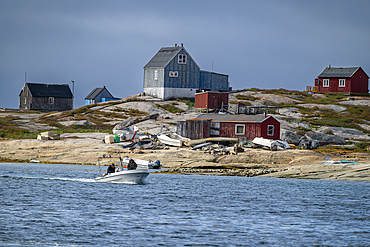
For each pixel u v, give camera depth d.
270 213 46.16
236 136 106.00
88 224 40.38
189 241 35.78
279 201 52.88
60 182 65.94
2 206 46.97
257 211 47.09
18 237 35.88
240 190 60.81
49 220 41.50
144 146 99.19
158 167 83.88
